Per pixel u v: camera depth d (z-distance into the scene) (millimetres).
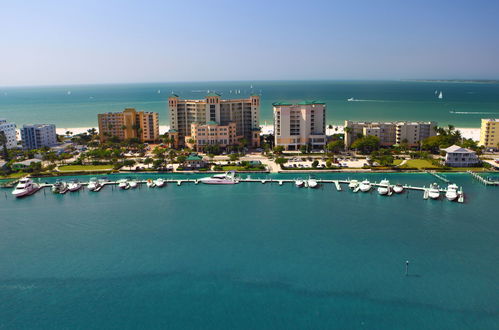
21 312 100500
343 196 183875
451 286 108812
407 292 106500
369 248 130250
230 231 144750
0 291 109125
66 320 97562
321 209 166750
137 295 106750
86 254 128250
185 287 110125
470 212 160750
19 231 146750
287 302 103188
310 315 98125
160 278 114375
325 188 197250
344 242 134750
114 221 155500
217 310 100500
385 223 150500
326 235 140375
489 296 104438
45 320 97562
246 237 139500
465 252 126688
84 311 100750
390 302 102625
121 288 109938
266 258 124562
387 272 115812
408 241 134875
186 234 142500
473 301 102625
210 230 145875
